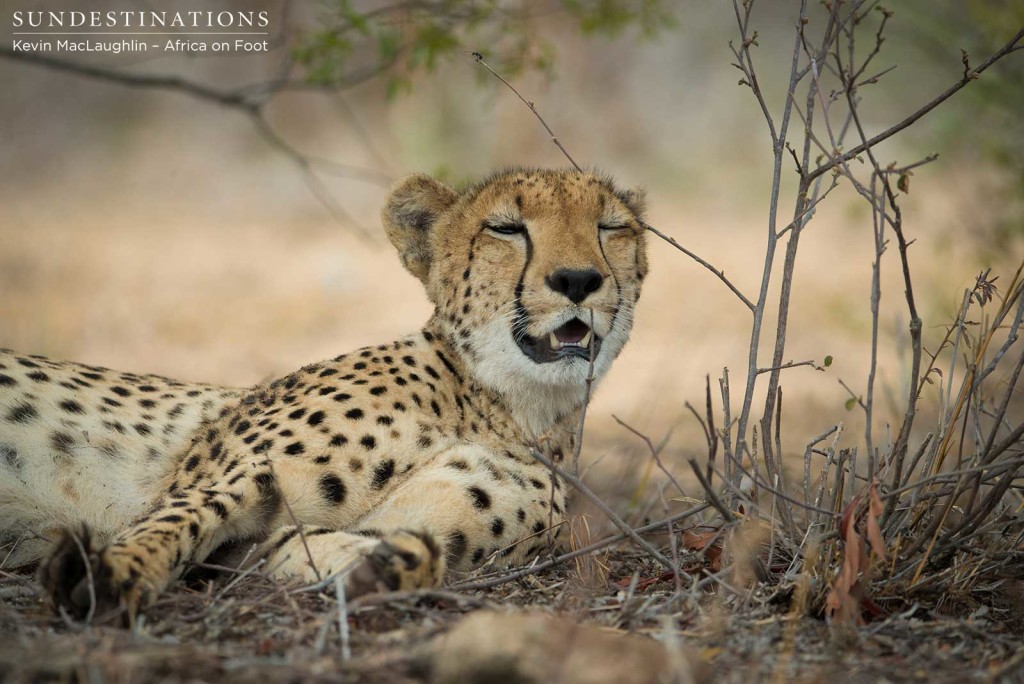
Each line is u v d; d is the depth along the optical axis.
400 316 23.03
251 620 6.70
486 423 9.15
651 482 12.22
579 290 8.91
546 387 9.23
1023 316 8.77
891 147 26.77
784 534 8.21
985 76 15.68
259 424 8.41
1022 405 13.47
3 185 38.81
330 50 14.20
